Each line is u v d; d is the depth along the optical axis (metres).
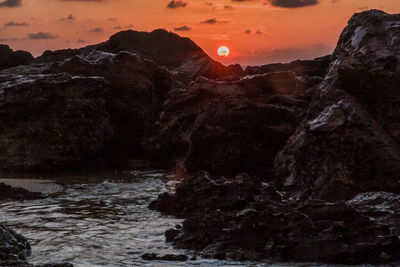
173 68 37.84
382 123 16.89
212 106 22.25
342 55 20.73
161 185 19.08
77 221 13.24
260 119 21.44
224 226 11.01
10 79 25.64
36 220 13.33
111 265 9.60
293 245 10.00
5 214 14.01
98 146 24.89
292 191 16.78
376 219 11.35
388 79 17.19
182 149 24.14
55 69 27.30
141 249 10.69
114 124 26.28
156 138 25.14
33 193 16.53
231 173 21.92
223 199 13.84
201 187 14.28
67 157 23.42
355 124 16.00
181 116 24.41
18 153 22.97
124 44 39.09
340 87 18.16
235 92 22.75
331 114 16.61
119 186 18.80
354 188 15.42
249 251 10.13
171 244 11.05
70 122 23.77
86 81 24.77
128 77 26.77
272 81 22.95
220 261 9.80
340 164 15.86
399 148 15.89
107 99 25.95
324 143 16.27
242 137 21.55
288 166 18.48
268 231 10.41
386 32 19.61
